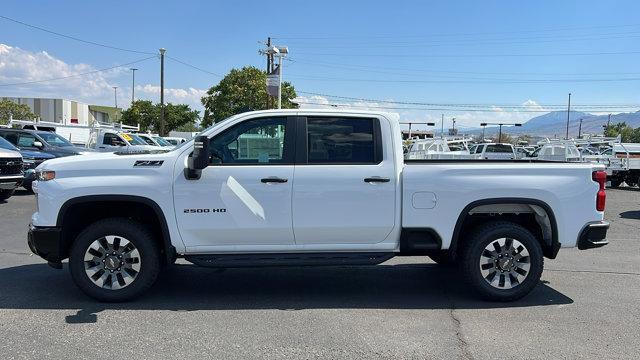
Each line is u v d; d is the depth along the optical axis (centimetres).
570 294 613
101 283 555
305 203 548
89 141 2353
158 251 565
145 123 6456
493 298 573
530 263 570
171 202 544
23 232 952
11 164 1323
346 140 562
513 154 2736
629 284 660
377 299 588
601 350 447
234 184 544
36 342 453
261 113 561
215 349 442
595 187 576
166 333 477
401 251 572
